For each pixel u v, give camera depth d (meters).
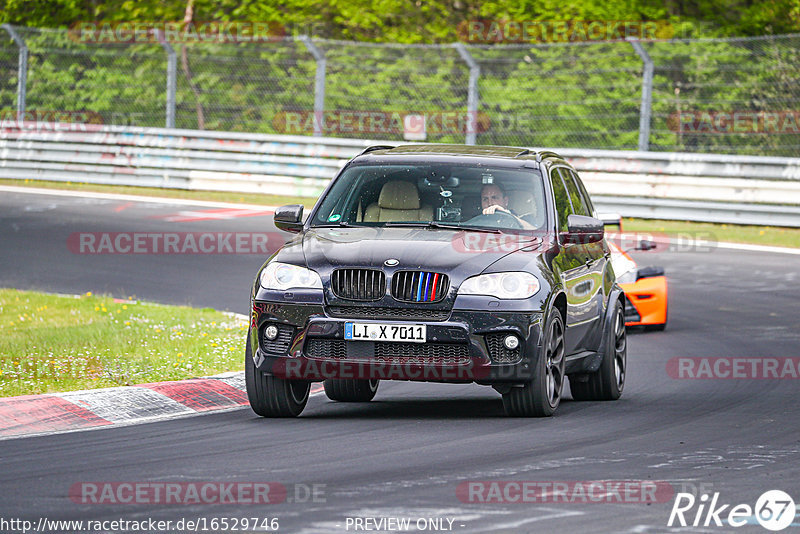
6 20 108.50
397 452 22.61
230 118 99.88
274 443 23.55
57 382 30.31
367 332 25.53
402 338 25.48
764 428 25.88
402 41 104.44
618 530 16.95
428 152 30.12
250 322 26.69
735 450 23.11
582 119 92.19
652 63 77.88
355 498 18.67
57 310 44.03
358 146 81.75
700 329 44.38
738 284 54.56
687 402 30.20
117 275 53.53
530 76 94.19
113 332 38.69
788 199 72.75
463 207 28.36
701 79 91.25
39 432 24.88
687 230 71.38
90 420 26.19
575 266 28.77
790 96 89.44
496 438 24.23
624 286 43.72
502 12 103.06
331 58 97.88
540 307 25.98
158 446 23.20
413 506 18.16
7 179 89.88
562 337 27.44
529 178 29.14
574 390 30.78
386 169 29.45
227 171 84.88
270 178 83.06
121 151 87.31
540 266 26.59
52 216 70.31
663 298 43.84
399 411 28.53
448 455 22.31
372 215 28.53
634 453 22.66
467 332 25.52
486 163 29.47
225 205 77.81
